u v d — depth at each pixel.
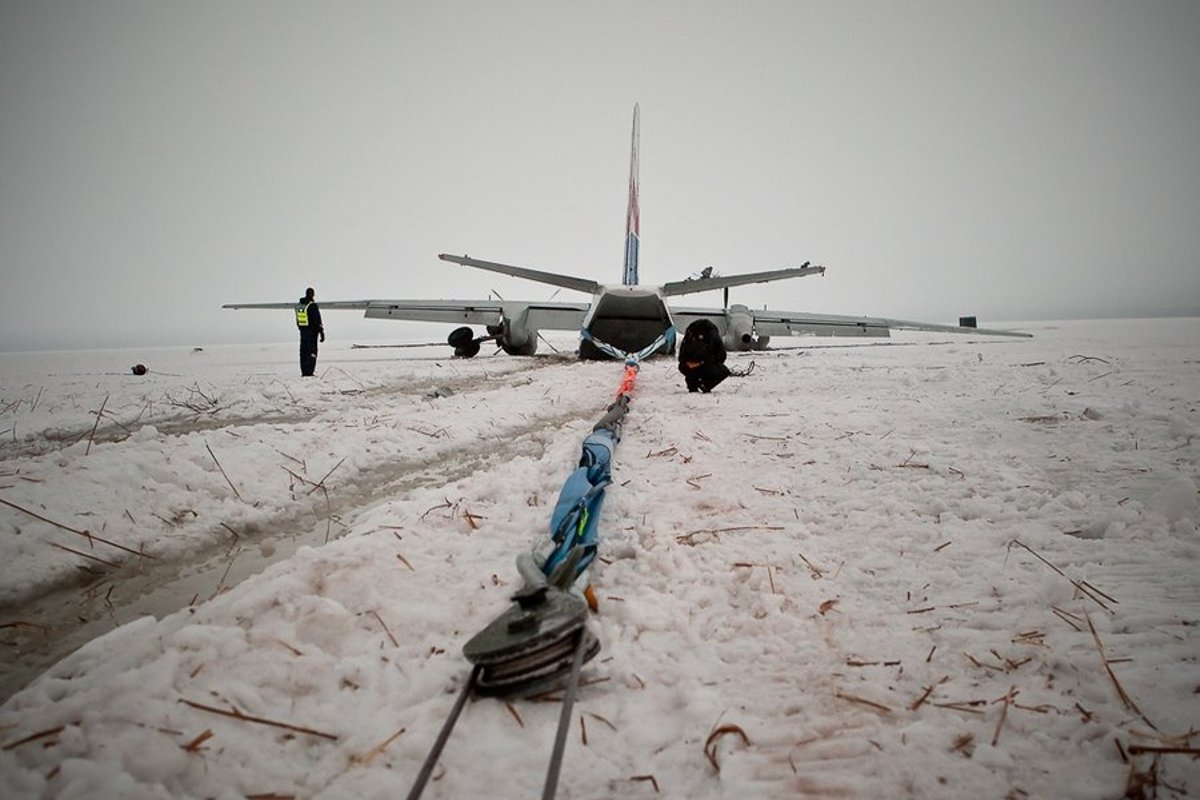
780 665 1.86
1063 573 2.48
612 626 2.09
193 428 6.97
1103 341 25.02
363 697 1.73
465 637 2.05
